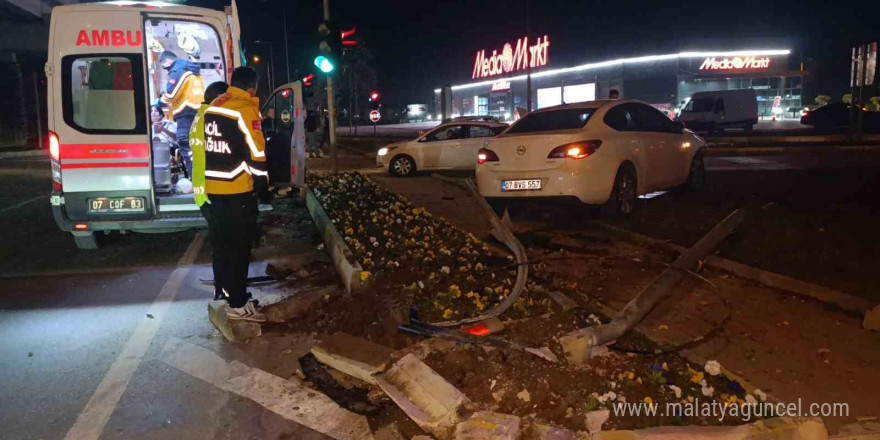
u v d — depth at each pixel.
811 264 6.12
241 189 5.04
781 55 43.19
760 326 4.94
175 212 7.73
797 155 18.11
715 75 42.03
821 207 8.27
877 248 6.33
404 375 4.14
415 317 5.14
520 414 3.72
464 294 5.63
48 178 18.59
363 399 4.12
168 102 9.16
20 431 3.81
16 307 6.07
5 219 11.05
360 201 10.73
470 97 62.94
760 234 7.18
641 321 5.04
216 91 5.48
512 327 4.92
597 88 44.94
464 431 3.40
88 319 5.72
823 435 3.36
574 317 5.02
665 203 9.45
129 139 7.53
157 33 9.88
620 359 4.35
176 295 6.41
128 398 4.21
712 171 14.09
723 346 4.59
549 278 6.12
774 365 4.29
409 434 3.73
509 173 8.44
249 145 5.02
